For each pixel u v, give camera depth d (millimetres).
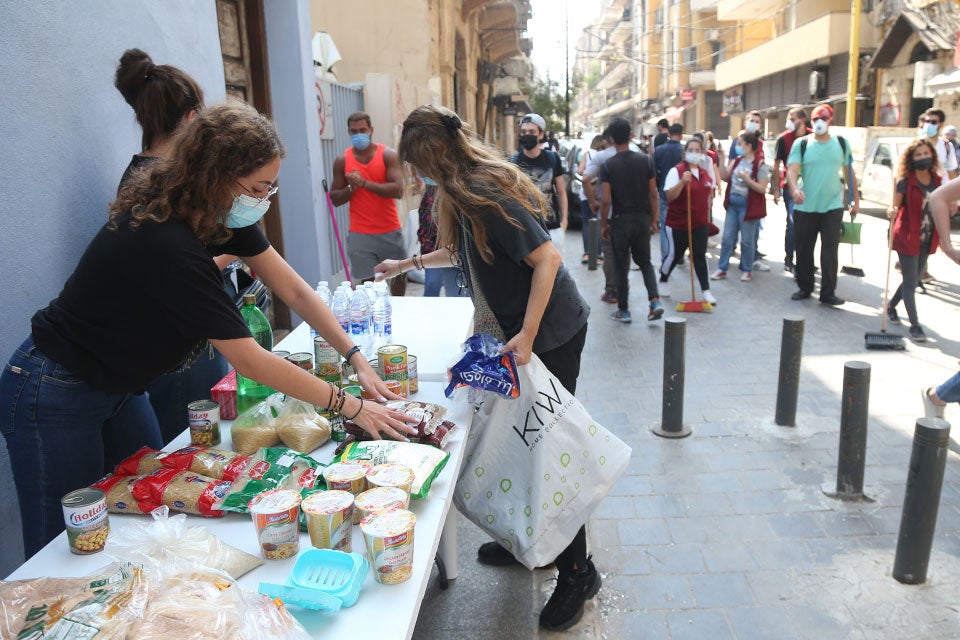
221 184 1789
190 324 1815
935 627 2758
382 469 1869
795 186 7367
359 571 1535
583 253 11273
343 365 2787
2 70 2354
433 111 2320
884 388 5129
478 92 23828
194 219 1851
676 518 3586
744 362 5879
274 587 1487
